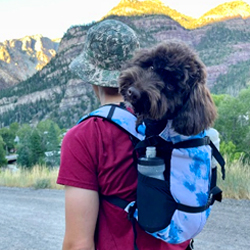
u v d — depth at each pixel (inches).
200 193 59.0
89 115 65.1
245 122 1197.7
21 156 2277.3
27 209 313.4
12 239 227.9
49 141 2268.7
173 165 58.1
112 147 62.3
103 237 63.7
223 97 1316.4
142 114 54.6
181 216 58.0
